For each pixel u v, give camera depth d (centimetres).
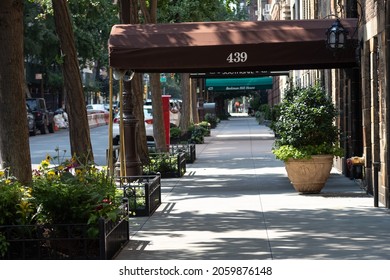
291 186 2202
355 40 2055
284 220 1571
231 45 2050
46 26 6153
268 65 2202
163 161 2578
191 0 4356
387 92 1706
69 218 1205
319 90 2022
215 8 4475
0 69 1330
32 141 4997
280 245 1292
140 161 2516
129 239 1374
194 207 1794
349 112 2405
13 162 1334
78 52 6306
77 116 2017
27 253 1197
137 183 1972
